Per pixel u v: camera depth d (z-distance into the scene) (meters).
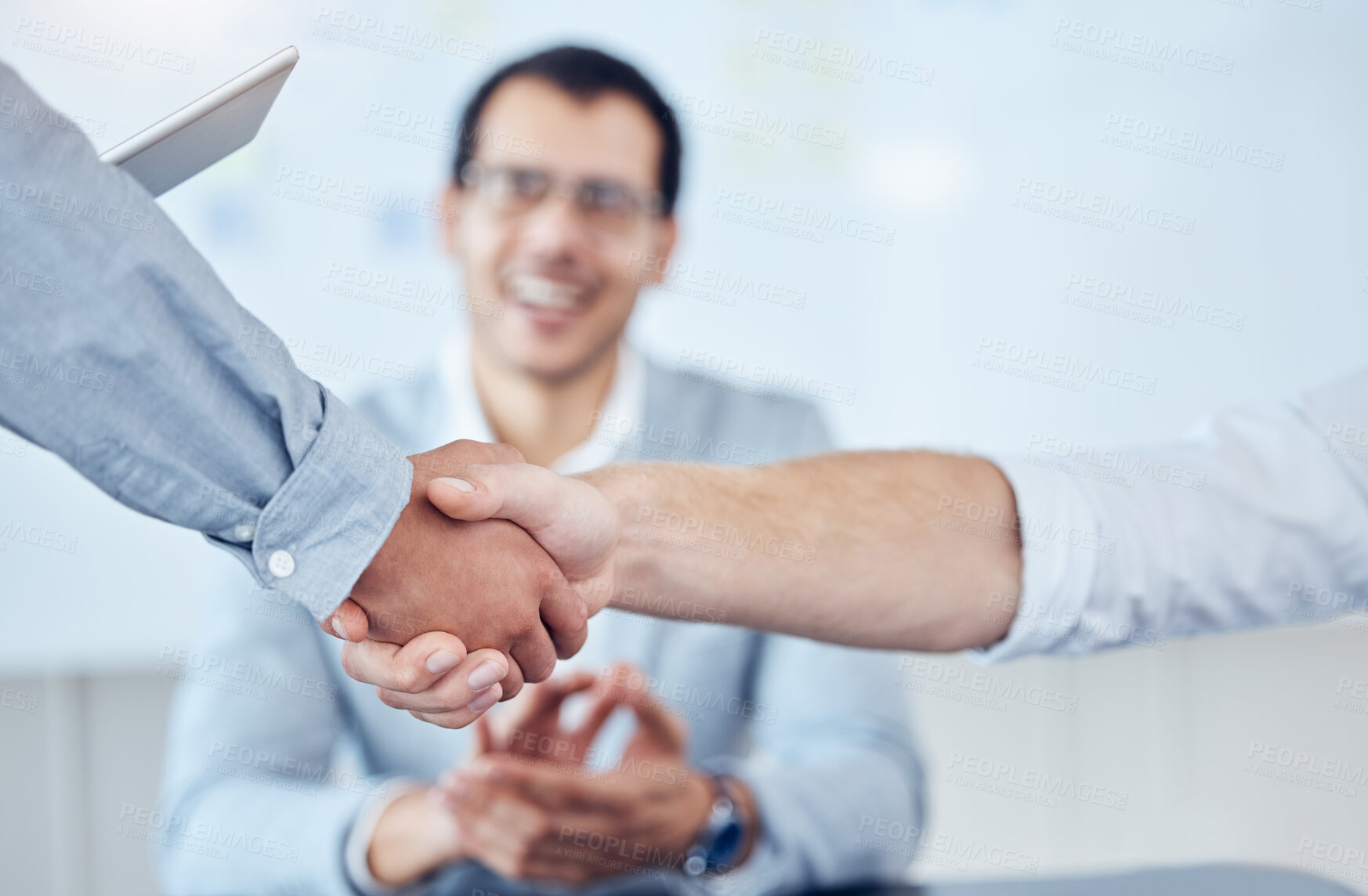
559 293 1.36
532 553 0.64
